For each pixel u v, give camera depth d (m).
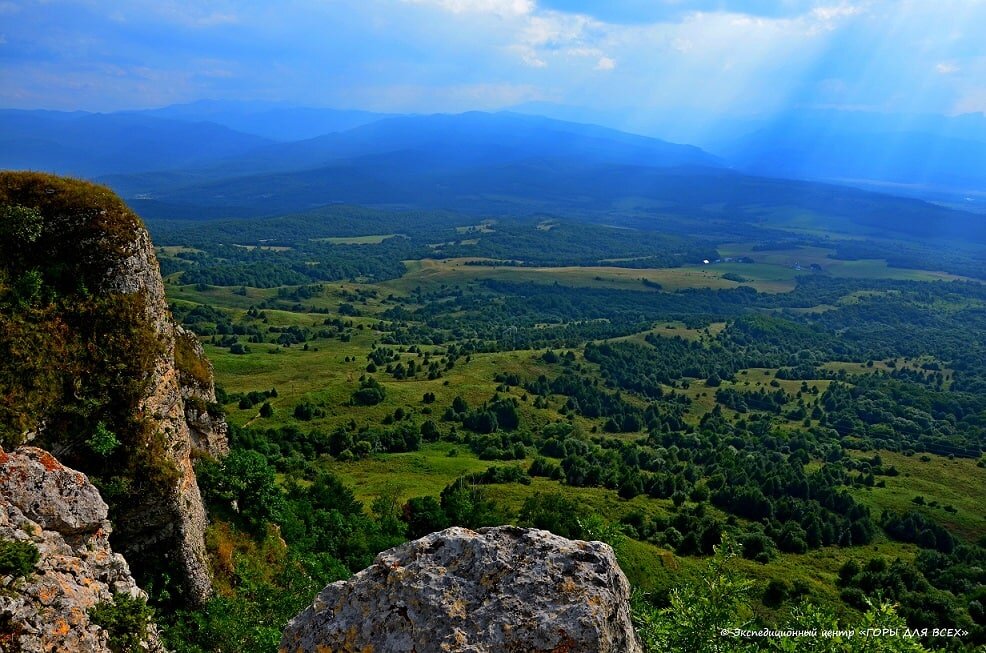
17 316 25.83
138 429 27.42
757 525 109.44
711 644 14.99
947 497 143.62
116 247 29.67
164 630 25.69
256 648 25.97
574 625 10.44
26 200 29.09
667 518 103.06
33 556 16.86
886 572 85.00
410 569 11.91
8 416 23.67
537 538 12.41
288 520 43.78
